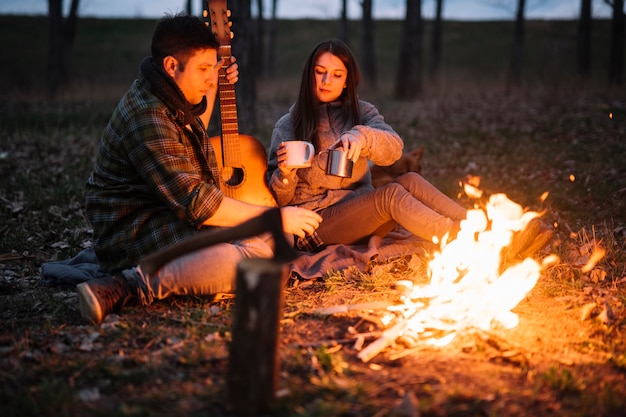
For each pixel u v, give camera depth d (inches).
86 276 157.8
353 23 1920.5
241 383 93.1
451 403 97.2
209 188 142.4
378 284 153.9
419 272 163.0
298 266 162.6
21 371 111.3
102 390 103.8
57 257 190.4
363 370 108.2
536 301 142.8
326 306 141.9
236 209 143.5
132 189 147.9
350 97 173.2
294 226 150.7
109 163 148.9
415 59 693.3
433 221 159.3
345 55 169.3
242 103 352.8
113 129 147.6
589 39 791.1
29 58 1483.8
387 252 172.7
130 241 147.5
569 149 345.7
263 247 147.3
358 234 171.8
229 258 141.7
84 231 212.7
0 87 802.8
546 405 97.3
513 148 361.4
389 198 163.8
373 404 96.4
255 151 165.9
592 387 102.8
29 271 177.6
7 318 140.9
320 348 114.3
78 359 114.0
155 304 144.5
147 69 144.8
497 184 275.7
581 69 792.9
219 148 164.6
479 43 1700.3
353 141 156.4
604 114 457.4
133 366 113.1
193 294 143.3
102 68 1387.8
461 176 296.7
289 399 97.0
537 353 115.0
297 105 174.2
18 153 345.4
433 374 106.6
